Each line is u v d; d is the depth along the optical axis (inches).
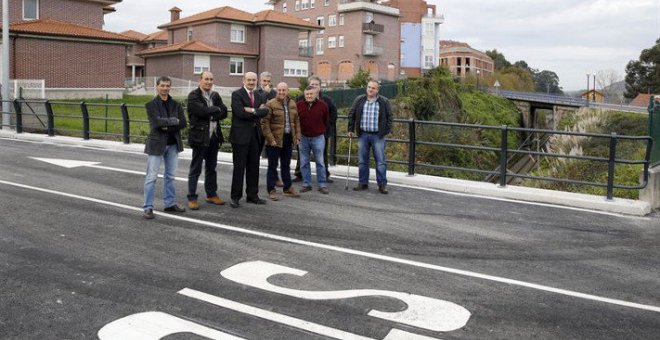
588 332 180.9
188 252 253.1
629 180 523.5
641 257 264.4
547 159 747.4
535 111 2645.2
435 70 1496.1
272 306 193.6
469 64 4121.6
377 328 177.9
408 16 3321.9
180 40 2204.7
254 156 351.6
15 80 1135.6
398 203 373.4
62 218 312.8
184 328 175.5
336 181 454.6
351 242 275.4
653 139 381.4
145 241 269.7
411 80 1430.9
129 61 2586.1
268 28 2110.0
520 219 334.6
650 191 369.1
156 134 309.9
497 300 205.5
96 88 1385.3
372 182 454.9
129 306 191.6
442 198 394.3
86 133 700.0
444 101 1391.5
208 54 1982.0
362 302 198.7
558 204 381.1
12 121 838.5
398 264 243.4
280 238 279.3
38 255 244.5
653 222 335.0
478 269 240.2
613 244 285.3
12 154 578.6
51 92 1296.8
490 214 346.3
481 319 187.8
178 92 1801.2
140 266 232.4
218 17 2017.7
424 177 450.3
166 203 328.2
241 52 2049.7
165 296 200.8
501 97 2369.6
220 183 437.1
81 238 272.8
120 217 317.1
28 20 1373.0
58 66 1317.7
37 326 175.0
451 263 247.3
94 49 1380.4
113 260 239.8
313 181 454.3
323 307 193.5
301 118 392.5
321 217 325.7
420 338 171.9
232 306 193.2
